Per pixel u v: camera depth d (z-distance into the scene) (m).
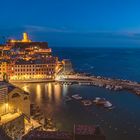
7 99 134.75
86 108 181.38
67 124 148.50
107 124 150.00
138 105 192.00
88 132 93.56
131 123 151.88
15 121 123.38
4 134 109.19
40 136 92.69
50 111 172.50
